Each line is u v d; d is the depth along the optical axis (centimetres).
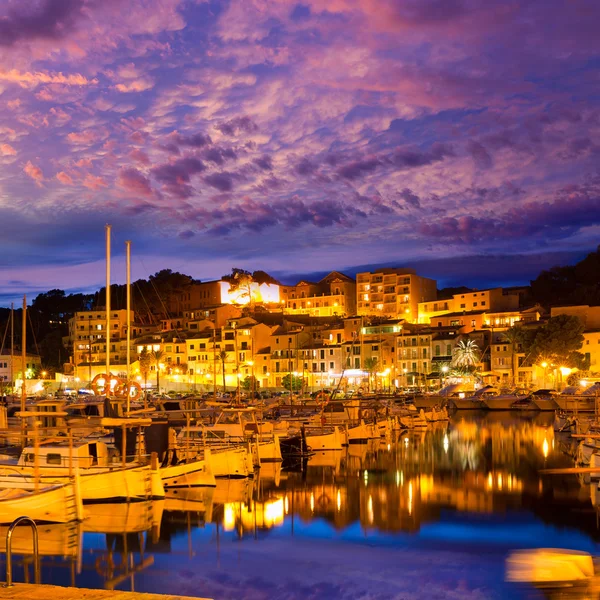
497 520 3588
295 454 6191
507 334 14938
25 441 4659
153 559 2920
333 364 16588
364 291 19975
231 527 3450
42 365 19325
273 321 18675
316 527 3453
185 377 17550
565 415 8819
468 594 2478
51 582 2634
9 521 3297
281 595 2516
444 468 5406
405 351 16100
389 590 2553
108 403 4494
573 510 3819
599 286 17138
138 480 3856
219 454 4894
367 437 7481
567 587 2434
